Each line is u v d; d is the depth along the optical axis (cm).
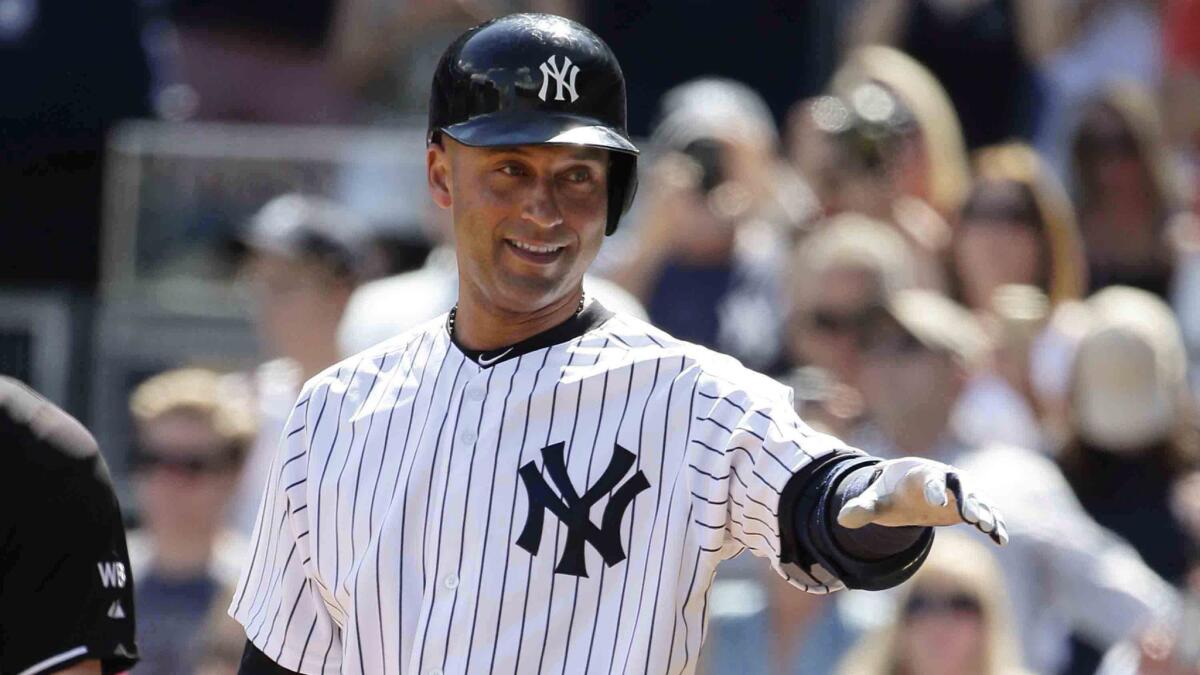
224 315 2450
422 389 1098
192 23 2745
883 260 2073
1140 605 1930
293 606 1130
